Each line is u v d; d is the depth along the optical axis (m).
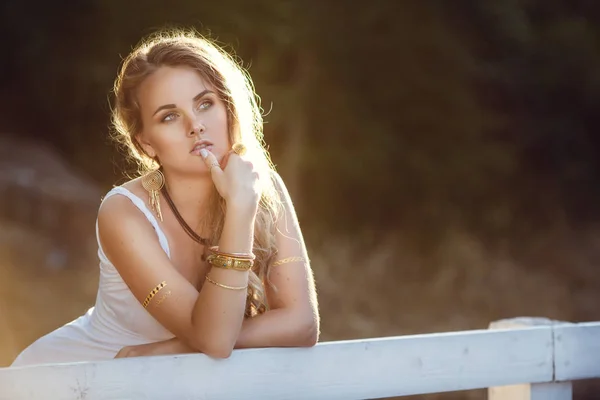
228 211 2.92
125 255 3.11
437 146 17.03
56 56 17.08
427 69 16.72
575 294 13.09
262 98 16.14
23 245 12.13
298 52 16.25
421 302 12.38
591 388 8.62
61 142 17.20
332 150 16.56
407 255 14.59
